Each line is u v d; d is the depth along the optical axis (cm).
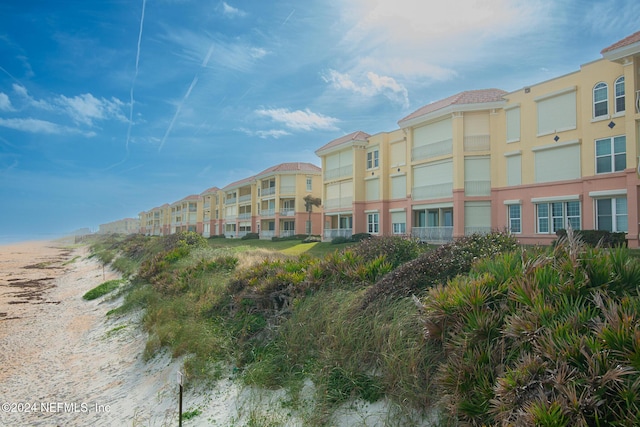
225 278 1238
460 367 366
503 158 2470
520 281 411
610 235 1731
